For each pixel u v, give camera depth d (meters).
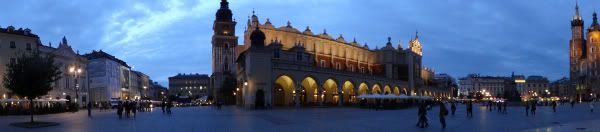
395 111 65.94
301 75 86.69
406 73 139.62
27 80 37.09
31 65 37.62
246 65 85.81
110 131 30.95
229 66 154.75
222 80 147.38
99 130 31.88
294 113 57.25
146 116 52.09
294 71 85.31
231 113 58.91
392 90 124.19
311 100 97.69
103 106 87.94
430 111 65.75
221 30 157.12
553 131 28.28
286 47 112.69
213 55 157.00
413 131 29.95
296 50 104.38
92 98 124.00
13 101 68.62
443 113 32.38
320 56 119.94
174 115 54.31
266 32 110.38
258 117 47.34
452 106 52.41
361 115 51.69
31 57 38.84
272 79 82.88
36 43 87.06
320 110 68.94
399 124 36.31
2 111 58.34
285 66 86.12
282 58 101.19
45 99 71.62
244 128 32.56
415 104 103.94
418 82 145.38
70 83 99.25
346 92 108.50
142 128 33.31
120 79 144.62
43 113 61.31
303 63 104.88
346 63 128.12
